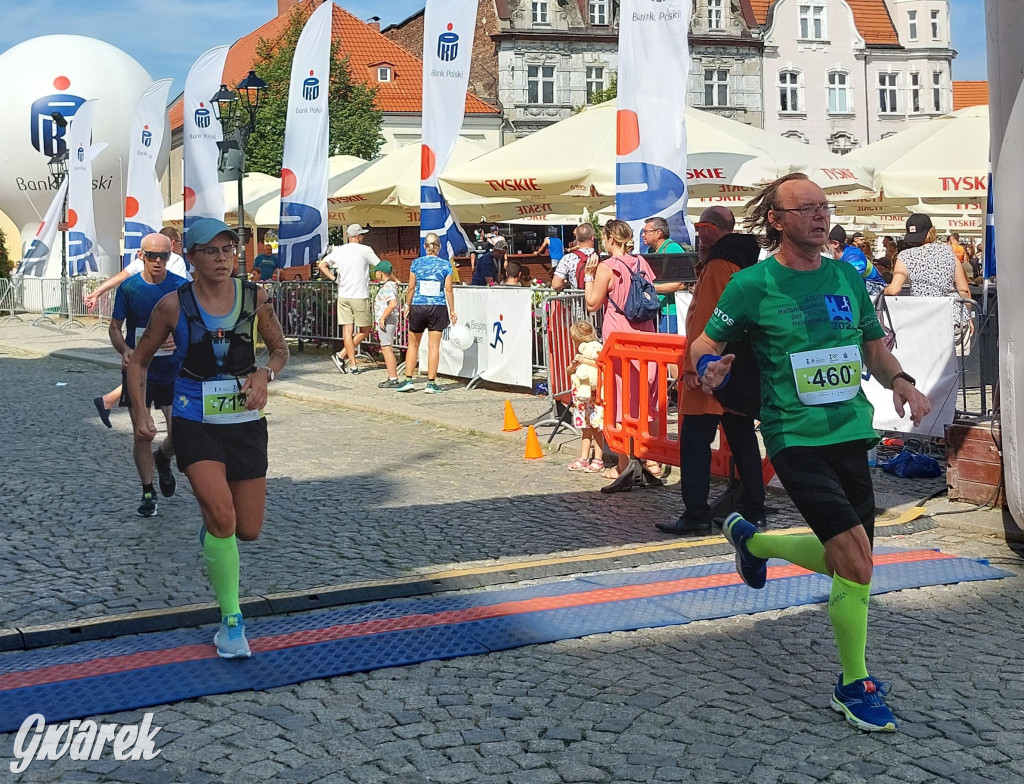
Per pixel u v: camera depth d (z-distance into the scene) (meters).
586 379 8.43
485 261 17.47
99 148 24.11
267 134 38.12
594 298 8.18
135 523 6.90
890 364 4.15
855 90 54.25
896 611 5.08
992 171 5.89
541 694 4.10
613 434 7.98
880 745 3.64
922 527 6.76
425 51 13.45
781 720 3.85
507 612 5.03
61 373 15.89
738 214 16.36
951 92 54.88
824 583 5.47
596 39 52.00
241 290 4.57
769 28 53.28
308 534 6.66
